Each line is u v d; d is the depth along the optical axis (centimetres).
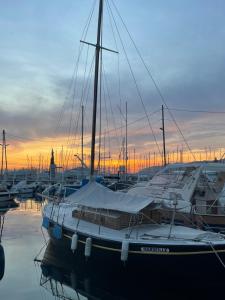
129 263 1097
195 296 1069
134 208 1175
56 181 5194
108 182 2953
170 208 1301
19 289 1146
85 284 1190
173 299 1059
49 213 1656
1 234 2011
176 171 1617
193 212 1375
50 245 1591
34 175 6950
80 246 1269
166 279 1077
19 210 3288
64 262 1415
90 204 1280
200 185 1538
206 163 1526
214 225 1371
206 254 1016
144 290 1109
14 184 5556
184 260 1032
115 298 1071
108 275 1184
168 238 1094
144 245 1065
